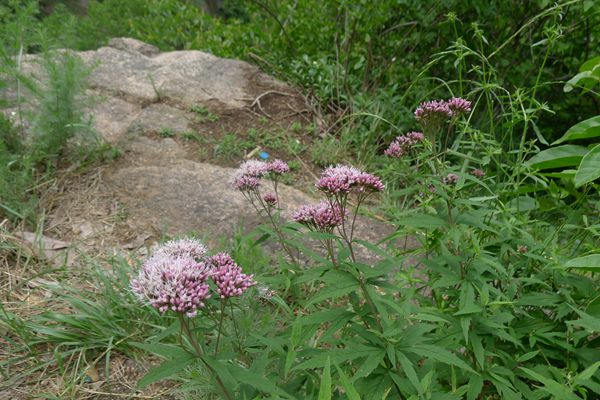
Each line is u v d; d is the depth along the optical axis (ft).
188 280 5.26
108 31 28.76
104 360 8.82
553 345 7.06
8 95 15.08
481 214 7.13
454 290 7.02
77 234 12.01
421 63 17.90
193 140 16.14
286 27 21.39
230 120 17.48
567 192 9.34
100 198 13.20
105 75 18.21
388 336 5.45
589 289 7.16
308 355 5.67
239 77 19.71
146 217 12.73
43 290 10.22
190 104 17.83
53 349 8.91
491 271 6.66
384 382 5.63
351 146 16.79
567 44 16.11
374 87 18.20
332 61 19.49
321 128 17.63
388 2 17.89
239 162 15.47
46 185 13.26
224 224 12.62
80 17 33.71
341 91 18.89
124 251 11.61
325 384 3.92
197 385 7.27
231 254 10.59
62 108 13.58
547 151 10.44
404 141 9.06
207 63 19.90
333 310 5.80
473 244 6.66
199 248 6.48
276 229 8.67
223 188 13.83
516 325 7.14
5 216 11.93
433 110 7.72
